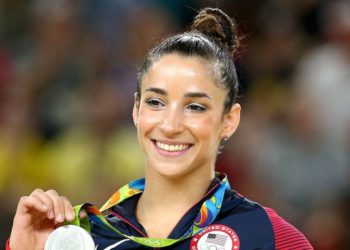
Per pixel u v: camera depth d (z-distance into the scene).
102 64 13.48
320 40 13.65
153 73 5.99
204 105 5.95
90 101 12.62
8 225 11.80
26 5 14.58
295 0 13.87
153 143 5.98
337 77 12.81
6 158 12.33
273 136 12.26
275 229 6.06
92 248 5.89
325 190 11.81
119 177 11.73
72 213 5.87
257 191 11.71
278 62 13.48
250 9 13.76
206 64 6.01
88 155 11.93
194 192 6.14
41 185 12.18
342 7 13.64
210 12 6.46
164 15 14.20
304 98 12.79
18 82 13.47
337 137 12.20
